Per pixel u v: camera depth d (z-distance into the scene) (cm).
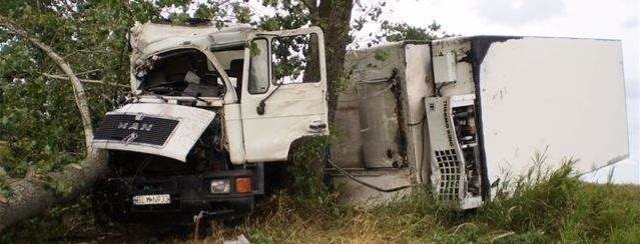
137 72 802
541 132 930
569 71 998
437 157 843
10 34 767
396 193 864
